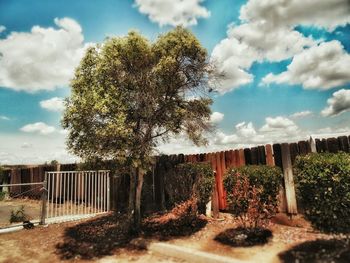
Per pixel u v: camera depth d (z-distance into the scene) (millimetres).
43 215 10156
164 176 10945
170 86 8398
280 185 7344
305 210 5910
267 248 6395
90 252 7332
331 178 5488
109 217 11148
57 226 10008
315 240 6449
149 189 11617
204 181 8922
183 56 8227
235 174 7457
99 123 7598
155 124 8617
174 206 9977
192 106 8953
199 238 7637
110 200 12672
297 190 6027
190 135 8992
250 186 7125
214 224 8711
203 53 8344
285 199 7988
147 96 8039
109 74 7793
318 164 5656
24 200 16203
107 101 7211
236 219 7633
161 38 8156
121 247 7598
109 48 7754
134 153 7645
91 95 7285
